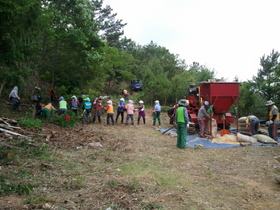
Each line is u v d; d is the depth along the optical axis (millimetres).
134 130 14219
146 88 28906
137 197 4746
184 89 28375
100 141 10250
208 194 5203
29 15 9734
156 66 31531
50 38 16312
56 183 5305
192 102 14312
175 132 13578
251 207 4598
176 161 7902
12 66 9805
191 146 10289
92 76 21188
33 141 8656
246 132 12719
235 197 5082
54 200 4402
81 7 16516
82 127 13977
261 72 22000
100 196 4680
